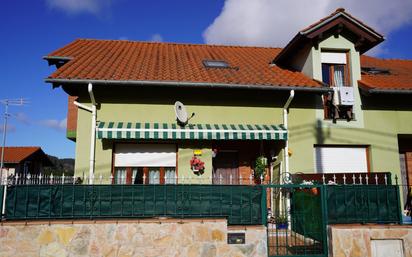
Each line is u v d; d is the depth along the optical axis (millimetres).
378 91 13578
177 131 12086
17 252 8070
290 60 16812
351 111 14258
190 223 8555
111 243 8305
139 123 12648
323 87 13352
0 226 8086
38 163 42594
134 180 12805
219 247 8562
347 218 9258
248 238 8719
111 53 16375
